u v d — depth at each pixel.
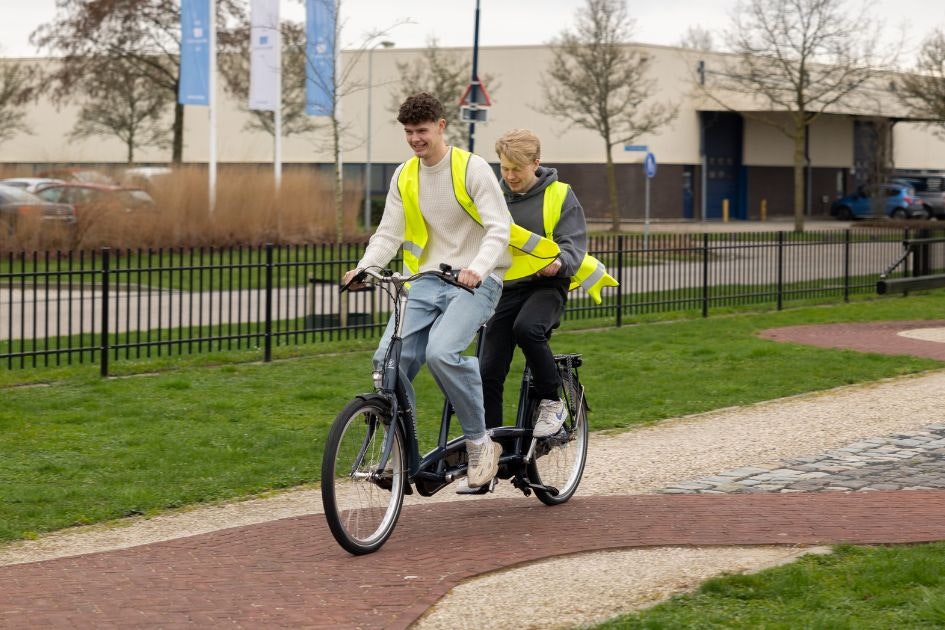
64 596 5.62
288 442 9.58
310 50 25.12
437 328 6.46
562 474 7.61
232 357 14.32
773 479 8.27
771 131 64.69
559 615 5.38
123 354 15.04
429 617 5.36
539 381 7.18
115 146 61.59
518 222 7.08
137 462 8.79
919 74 51.25
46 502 7.66
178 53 44.72
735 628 5.04
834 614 5.20
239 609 5.41
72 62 44.97
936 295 24.48
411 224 6.64
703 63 58.00
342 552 6.38
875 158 62.44
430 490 6.68
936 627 5.00
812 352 15.18
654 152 58.38
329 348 15.27
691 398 11.74
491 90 59.00
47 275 13.19
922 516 7.05
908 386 12.52
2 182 28.27
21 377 12.62
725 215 60.38
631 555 6.34
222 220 27.61
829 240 25.55
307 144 60.88
